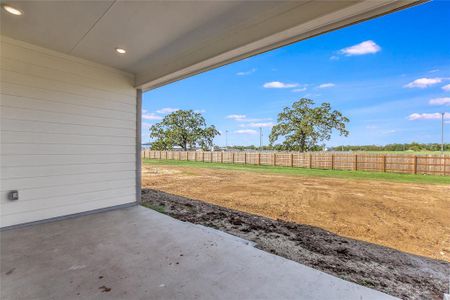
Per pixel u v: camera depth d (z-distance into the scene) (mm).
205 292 1534
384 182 7645
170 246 2291
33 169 2904
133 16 2166
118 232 2672
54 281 1634
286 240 2770
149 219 3205
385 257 2354
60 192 3145
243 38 2311
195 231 2730
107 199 3672
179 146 26906
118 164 3824
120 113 3844
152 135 27828
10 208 2721
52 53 3045
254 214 4008
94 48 2941
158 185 7027
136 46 2875
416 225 3482
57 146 3117
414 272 2033
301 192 6016
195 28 2400
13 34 2582
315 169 11953
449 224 3547
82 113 3367
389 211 4258
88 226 2879
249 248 2279
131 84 3994
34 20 2256
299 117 18359
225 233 2768
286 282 1676
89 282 1631
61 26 2379
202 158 17922
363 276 1931
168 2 1921
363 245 2686
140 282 1643
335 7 1709
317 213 4121
